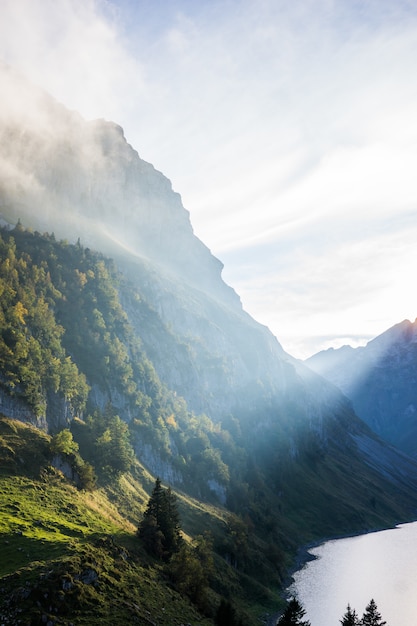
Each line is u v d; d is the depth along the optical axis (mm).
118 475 119375
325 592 127562
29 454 95688
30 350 127250
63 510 85312
